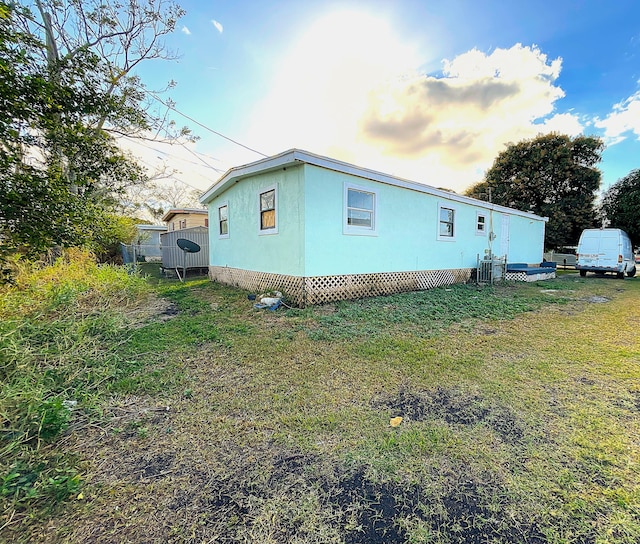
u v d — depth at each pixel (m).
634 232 16.27
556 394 2.61
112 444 1.98
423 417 2.28
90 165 4.37
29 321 3.64
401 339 4.11
